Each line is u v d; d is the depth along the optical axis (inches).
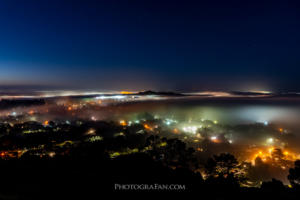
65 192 284.0
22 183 302.0
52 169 412.5
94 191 298.5
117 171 421.7
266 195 330.0
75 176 361.4
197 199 308.3
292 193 341.1
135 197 295.6
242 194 335.3
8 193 260.4
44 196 264.8
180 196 312.2
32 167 421.1
